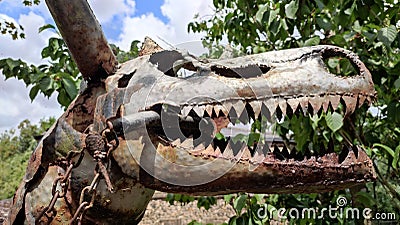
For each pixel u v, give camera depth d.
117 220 1.45
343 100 1.31
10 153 35.41
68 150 1.41
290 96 1.30
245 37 3.80
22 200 1.48
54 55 3.60
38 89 3.24
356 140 3.22
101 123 1.36
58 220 1.40
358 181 1.29
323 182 1.28
